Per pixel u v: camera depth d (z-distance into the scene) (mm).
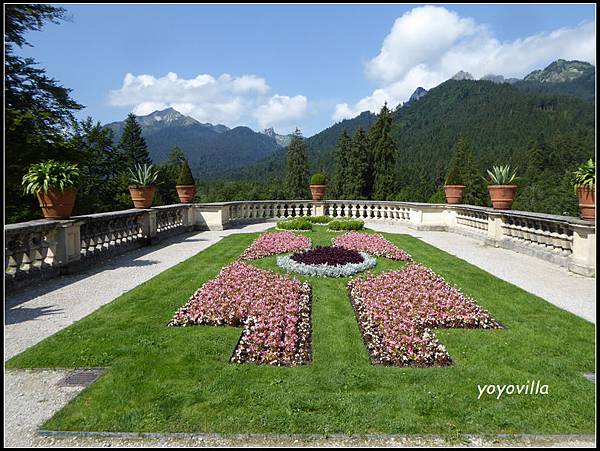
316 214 20438
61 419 3215
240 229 17203
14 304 6418
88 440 2998
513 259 10234
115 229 10992
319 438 3004
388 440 2990
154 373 3953
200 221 16922
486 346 4648
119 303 6277
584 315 5875
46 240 8094
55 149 17266
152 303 6285
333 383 3756
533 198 49156
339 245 11344
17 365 4168
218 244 12570
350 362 4211
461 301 6129
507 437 3027
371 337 4855
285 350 4375
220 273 7875
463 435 3045
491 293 6906
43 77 18344
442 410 3338
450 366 4148
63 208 8359
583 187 8227
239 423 3156
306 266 8414
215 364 4156
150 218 12766
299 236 13250
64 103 19266
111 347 4586
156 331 5102
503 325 5398
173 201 51062
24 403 3486
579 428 3121
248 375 3914
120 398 3500
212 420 3191
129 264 9672
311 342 4766
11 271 7152
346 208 20391
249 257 10117
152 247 12445
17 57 17312
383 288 6785
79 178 8477
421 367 4133
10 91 17281
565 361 4246
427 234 15234
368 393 3584
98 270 8961
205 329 5188
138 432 3064
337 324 5348
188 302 6176
